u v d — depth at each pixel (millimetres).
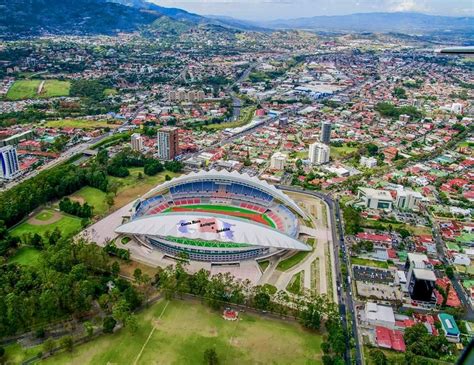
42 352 196125
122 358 193000
